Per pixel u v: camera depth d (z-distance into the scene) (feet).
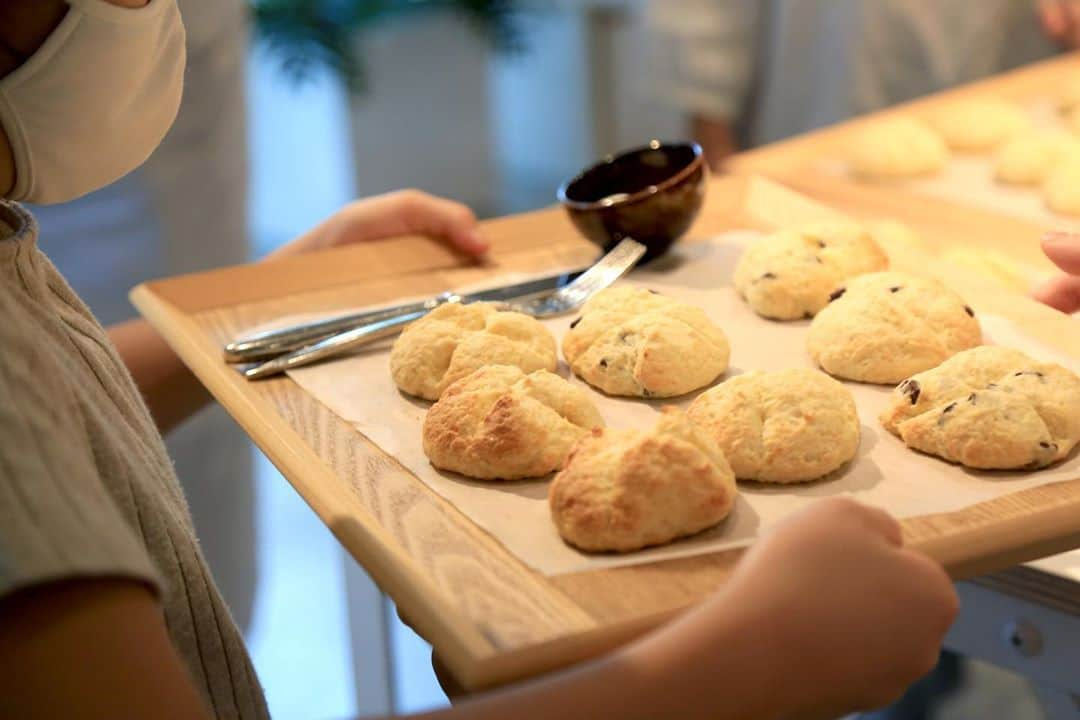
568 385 3.02
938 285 3.52
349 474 2.87
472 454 2.80
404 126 13.12
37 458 1.97
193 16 6.01
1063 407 2.80
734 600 2.02
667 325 3.34
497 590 2.32
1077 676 3.05
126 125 2.56
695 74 8.84
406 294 4.10
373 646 4.52
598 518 2.44
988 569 2.44
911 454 2.88
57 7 2.29
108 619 1.89
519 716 1.90
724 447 2.78
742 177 4.84
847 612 2.01
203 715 1.94
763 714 1.95
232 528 6.73
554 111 14.42
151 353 4.44
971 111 6.33
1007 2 8.50
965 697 5.44
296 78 11.61
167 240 6.54
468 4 12.72
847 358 3.32
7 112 2.33
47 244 6.25
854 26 8.54
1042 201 5.49
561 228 4.55
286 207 13.53
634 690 1.92
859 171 5.83
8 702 1.83
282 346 3.60
